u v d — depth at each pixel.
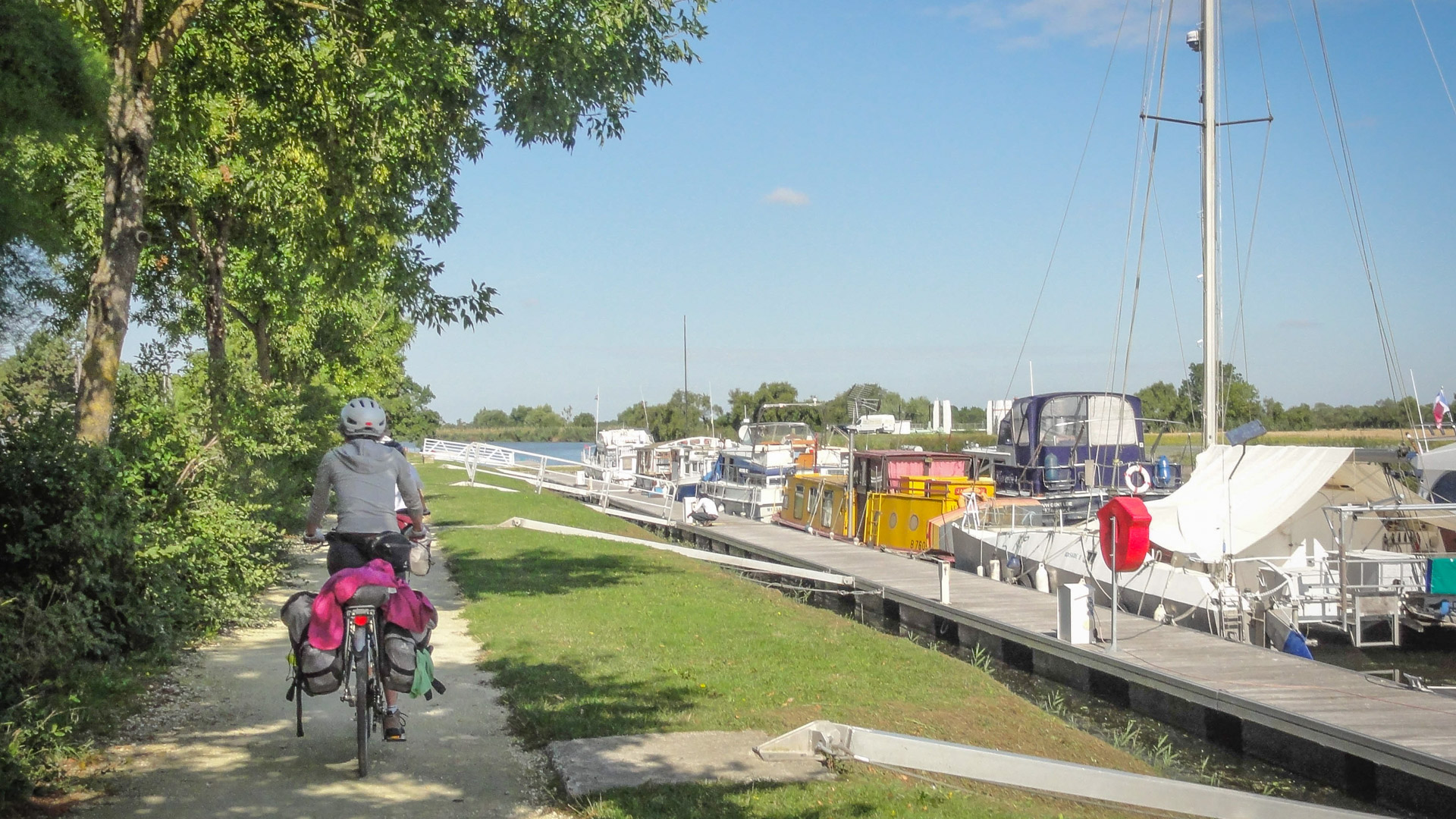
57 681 7.03
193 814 5.47
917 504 26.75
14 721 5.81
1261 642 15.91
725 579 18.64
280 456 17.11
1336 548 17.72
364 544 6.39
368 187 13.43
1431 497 18.69
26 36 6.43
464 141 13.59
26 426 8.40
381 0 12.37
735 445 48.25
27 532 7.82
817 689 9.40
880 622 20.73
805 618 14.03
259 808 5.61
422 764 6.56
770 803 5.88
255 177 15.89
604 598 14.75
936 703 9.54
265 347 21.17
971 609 17.70
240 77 13.86
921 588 20.27
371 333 29.94
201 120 14.41
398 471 6.55
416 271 14.28
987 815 6.05
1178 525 17.88
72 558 8.11
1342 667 14.27
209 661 9.49
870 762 6.80
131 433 10.92
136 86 10.14
